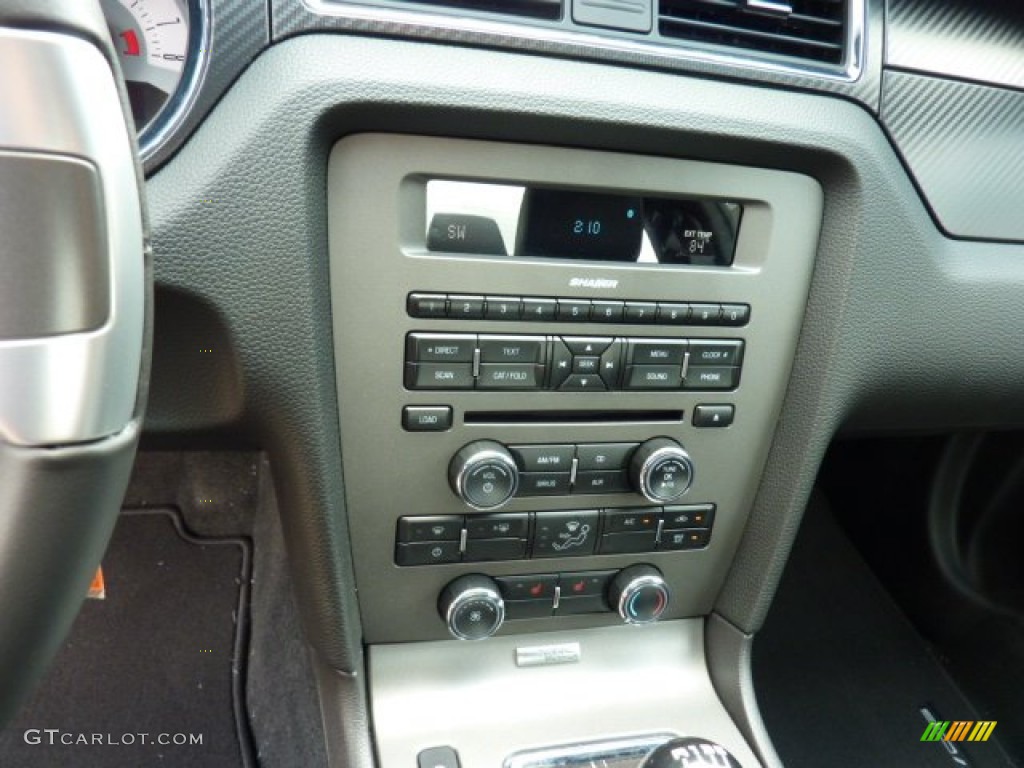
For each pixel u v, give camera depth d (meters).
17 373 0.37
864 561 1.39
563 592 0.79
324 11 0.58
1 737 1.05
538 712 0.81
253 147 0.58
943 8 0.73
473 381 0.67
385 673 0.79
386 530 0.72
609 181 0.65
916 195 0.75
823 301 0.73
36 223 0.35
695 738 0.68
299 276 0.60
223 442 0.68
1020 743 1.14
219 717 1.10
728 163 0.68
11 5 0.34
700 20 0.66
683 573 0.82
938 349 0.78
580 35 0.62
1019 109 0.76
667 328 0.70
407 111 0.59
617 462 0.74
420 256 0.63
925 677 1.24
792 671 1.23
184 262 0.58
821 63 0.69
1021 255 0.80
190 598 1.14
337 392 0.66
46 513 0.40
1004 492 1.18
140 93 0.57
